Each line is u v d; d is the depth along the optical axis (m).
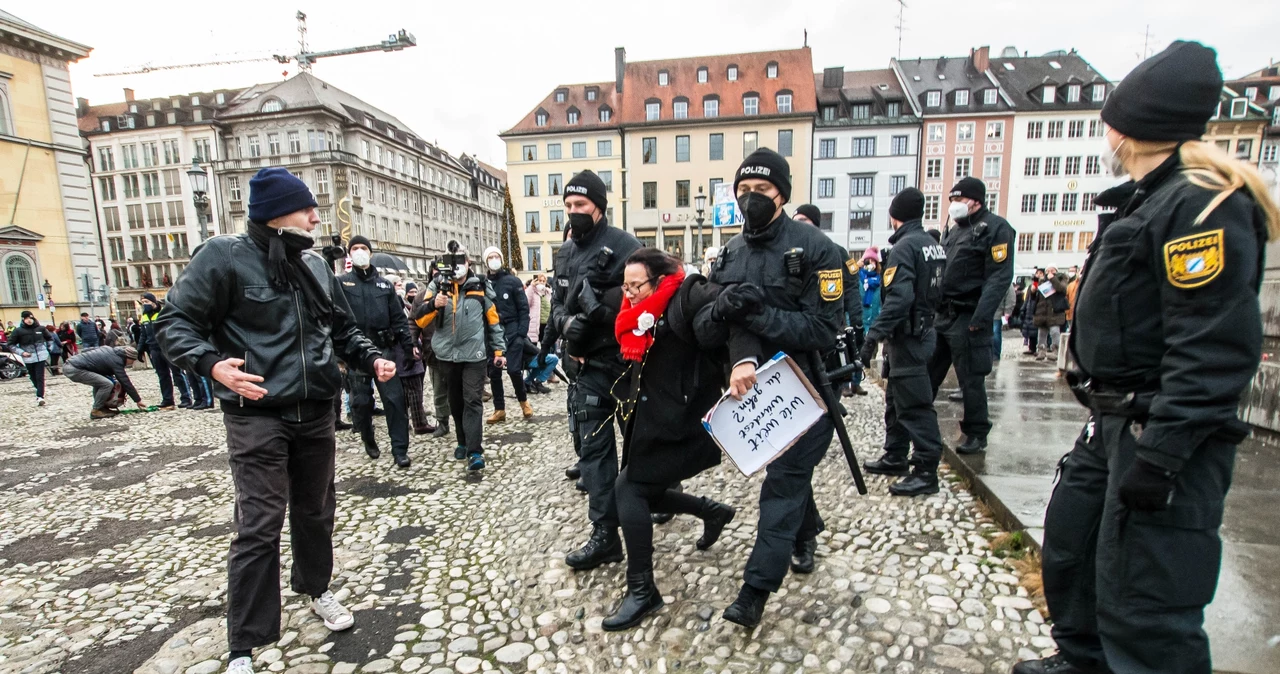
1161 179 1.51
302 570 2.58
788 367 2.30
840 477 4.12
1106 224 1.72
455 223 74.19
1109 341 1.58
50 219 29.23
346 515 4.04
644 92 43.66
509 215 44.53
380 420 7.36
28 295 28.28
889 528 3.24
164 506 4.45
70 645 2.55
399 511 4.09
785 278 2.41
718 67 43.78
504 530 3.66
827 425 2.49
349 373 5.45
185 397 9.45
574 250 3.39
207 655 2.45
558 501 4.05
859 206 41.34
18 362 17.48
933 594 2.56
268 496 2.27
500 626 2.61
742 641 2.35
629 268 2.38
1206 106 1.46
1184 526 1.43
